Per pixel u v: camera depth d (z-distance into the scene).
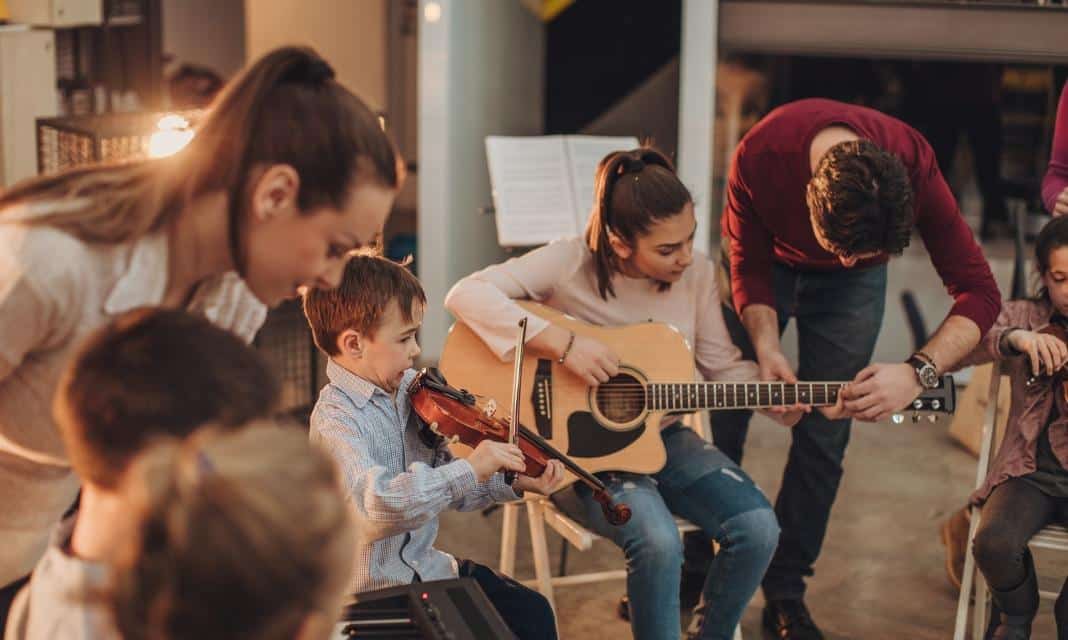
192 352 1.12
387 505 2.05
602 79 5.42
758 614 3.10
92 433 1.10
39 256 1.36
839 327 2.93
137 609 0.89
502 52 5.04
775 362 2.75
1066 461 2.65
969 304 2.69
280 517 0.88
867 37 4.66
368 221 1.44
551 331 2.54
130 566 0.90
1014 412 2.75
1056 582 3.27
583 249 2.70
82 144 3.41
